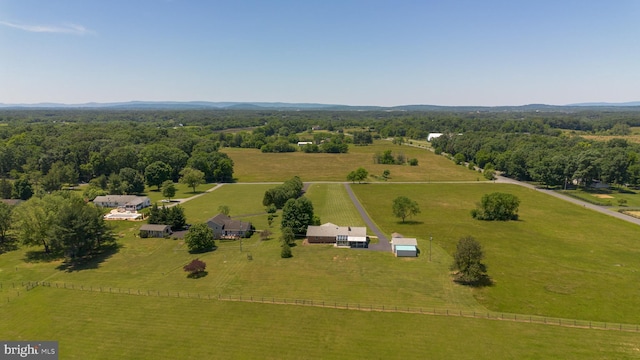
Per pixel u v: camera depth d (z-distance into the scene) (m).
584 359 49.06
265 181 185.75
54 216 87.62
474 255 70.25
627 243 94.19
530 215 121.50
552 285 71.06
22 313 61.97
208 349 52.22
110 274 77.44
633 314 60.53
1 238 97.25
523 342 53.03
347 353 51.03
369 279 74.00
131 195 138.75
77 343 53.66
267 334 55.62
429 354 50.62
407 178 191.62
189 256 87.50
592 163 156.00
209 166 185.38
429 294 67.81
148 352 51.59
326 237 95.38
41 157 171.50
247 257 85.56
